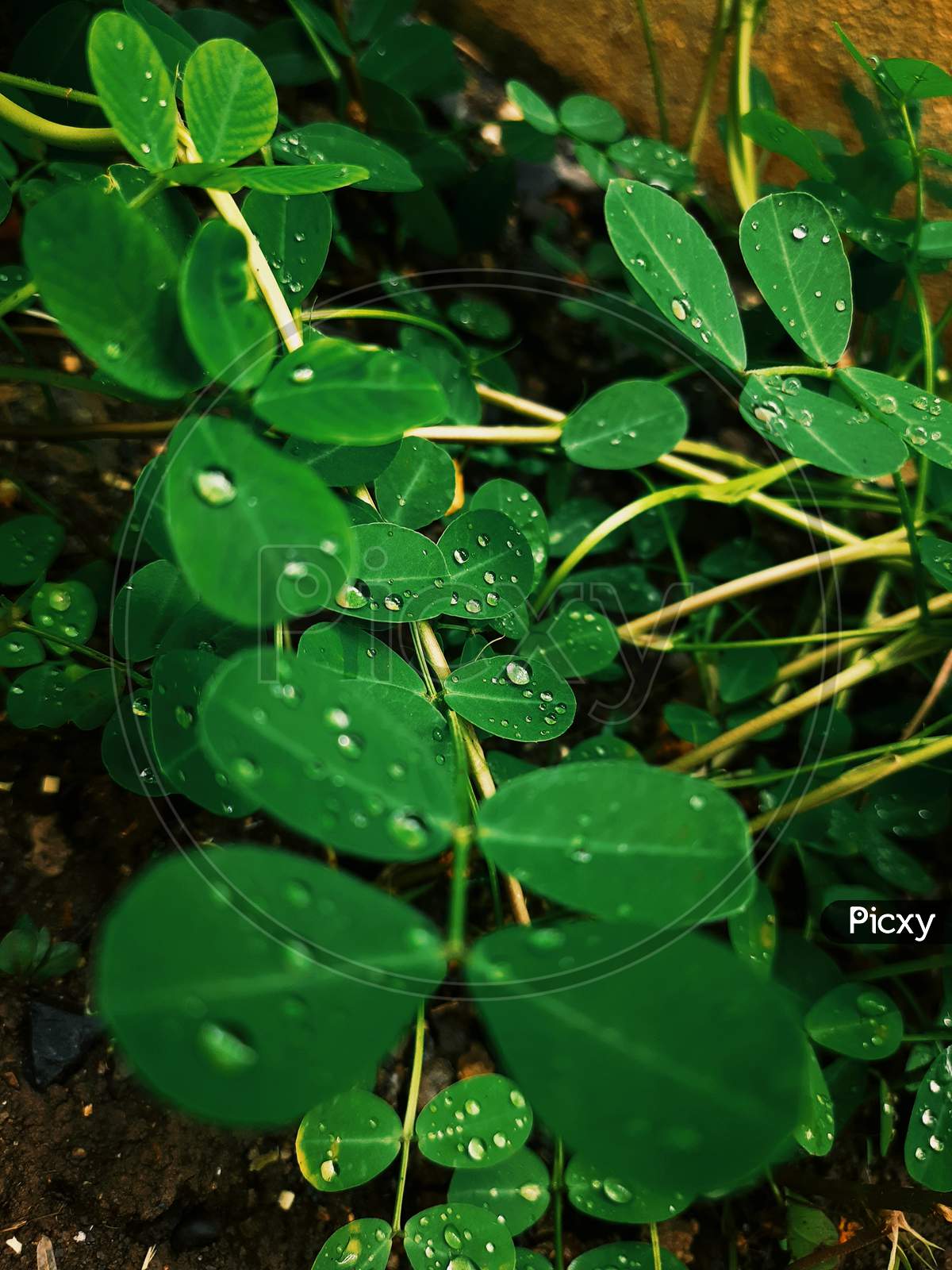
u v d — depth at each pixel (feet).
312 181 0.85
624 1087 0.57
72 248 0.70
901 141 1.23
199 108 0.84
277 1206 1.06
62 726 1.16
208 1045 0.57
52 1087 1.04
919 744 1.13
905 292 1.29
